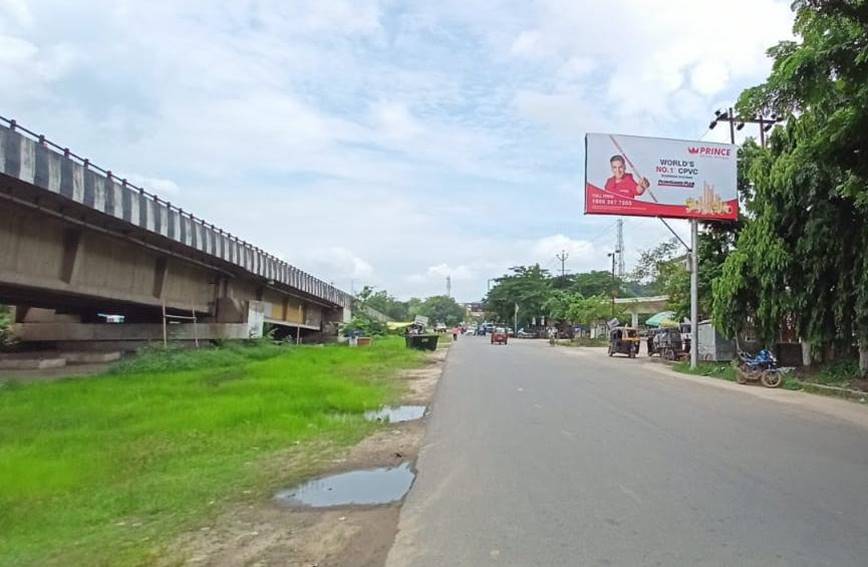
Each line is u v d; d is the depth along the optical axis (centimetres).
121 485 763
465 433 1098
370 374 2314
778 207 2069
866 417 1304
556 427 1148
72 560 520
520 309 10000
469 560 509
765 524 591
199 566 508
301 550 545
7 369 2442
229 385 1762
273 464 878
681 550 525
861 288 1819
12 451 926
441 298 16362
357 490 743
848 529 577
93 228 2128
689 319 3306
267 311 4416
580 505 654
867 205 1573
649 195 2755
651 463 847
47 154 1709
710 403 1512
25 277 1958
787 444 991
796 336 2183
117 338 3131
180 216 2567
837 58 996
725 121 2834
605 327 6600
